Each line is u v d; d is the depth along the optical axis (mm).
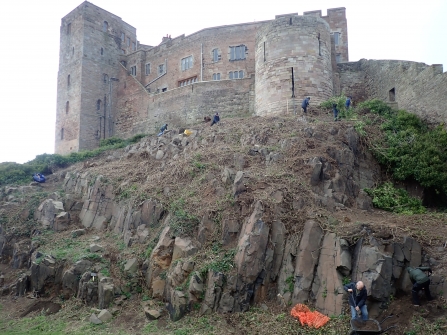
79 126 39906
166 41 43594
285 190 14969
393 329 10836
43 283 16172
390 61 27672
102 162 26188
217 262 13461
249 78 31672
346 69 30812
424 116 22953
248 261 13078
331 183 16547
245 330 11797
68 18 43656
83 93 40594
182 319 12734
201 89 33000
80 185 22969
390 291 11898
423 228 13977
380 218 15195
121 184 20344
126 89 41500
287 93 26078
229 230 14469
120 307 14141
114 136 39938
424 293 11766
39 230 20109
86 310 14414
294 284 12820
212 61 39250
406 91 25016
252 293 12930
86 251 16844
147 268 14984
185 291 13172
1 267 19422
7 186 26438
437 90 22156
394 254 12469
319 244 13117
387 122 21922
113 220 19391
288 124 21328
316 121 21469
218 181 16875
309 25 26750
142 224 17250
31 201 22516
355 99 30203
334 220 13859
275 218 13906
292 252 13328
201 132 24031
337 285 12117
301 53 26328
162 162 21703
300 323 11648
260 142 19797
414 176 18891
